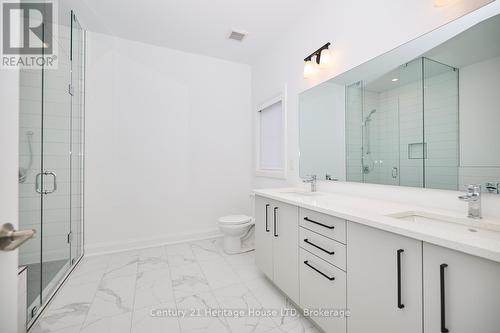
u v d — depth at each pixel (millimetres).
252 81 3227
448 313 690
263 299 1613
